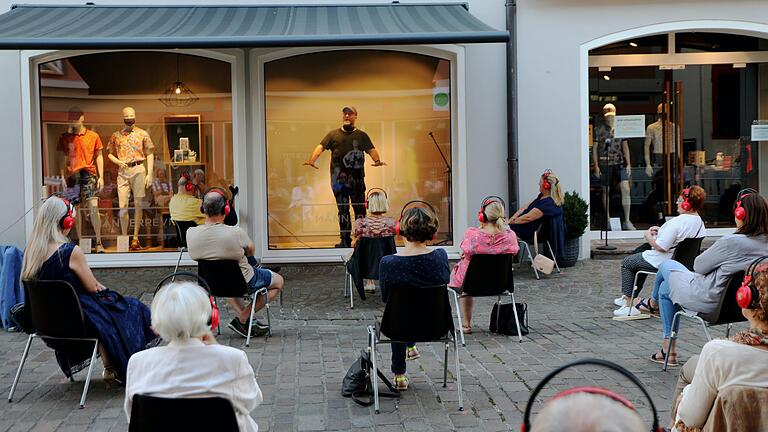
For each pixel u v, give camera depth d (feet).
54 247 16.16
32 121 32.89
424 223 15.78
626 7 34.32
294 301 26.89
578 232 32.09
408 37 26.08
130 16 30.94
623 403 5.28
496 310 21.88
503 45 33.88
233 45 26.07
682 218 21.81
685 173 37.88
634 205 37.76
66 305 15.66
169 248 34.17
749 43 37.29
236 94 33.91
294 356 19.62
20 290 23.32
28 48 25.62
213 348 9.73
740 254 15.70
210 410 9.20
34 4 32.30
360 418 14.74
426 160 34.73
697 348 19.72
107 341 16.10
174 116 34.17
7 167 32.78
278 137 34.63
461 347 20.39
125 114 34.09
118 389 16.97
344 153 34.86
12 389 16.16
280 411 15.21
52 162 33.65
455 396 16.07
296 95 34.55
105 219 34.09
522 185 34.22
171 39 25.93
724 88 37.65
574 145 34.32
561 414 5.14
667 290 18.03
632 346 20.12
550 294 27.40
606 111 37.40
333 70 34.58
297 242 34.81
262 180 34.27
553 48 34.17
